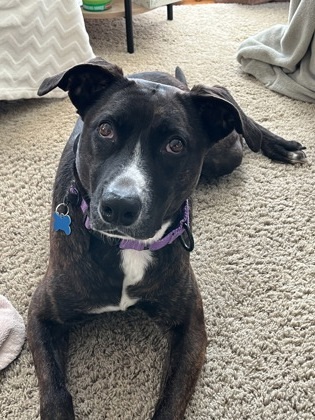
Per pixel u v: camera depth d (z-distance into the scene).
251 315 0.64
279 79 1.05
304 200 0.80
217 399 0.56
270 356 0.60
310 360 0.60
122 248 0.53
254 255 0.71
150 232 0.49
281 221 0.77
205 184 0.83
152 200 0.48
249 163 0.87
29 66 0.92
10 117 0.93
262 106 1.01
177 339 0.57
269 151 0.88
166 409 0.51
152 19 1.31
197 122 0.52
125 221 0.47
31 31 0.89
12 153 0.85
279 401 0.56
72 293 0.55
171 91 0.51
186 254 0.58
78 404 0.55
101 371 0.58
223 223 0.76
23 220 0.73
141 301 0.57
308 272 0.69
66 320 0.57
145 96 0.49
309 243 0.74
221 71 1.11
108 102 0.50
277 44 1.09
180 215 0.56
